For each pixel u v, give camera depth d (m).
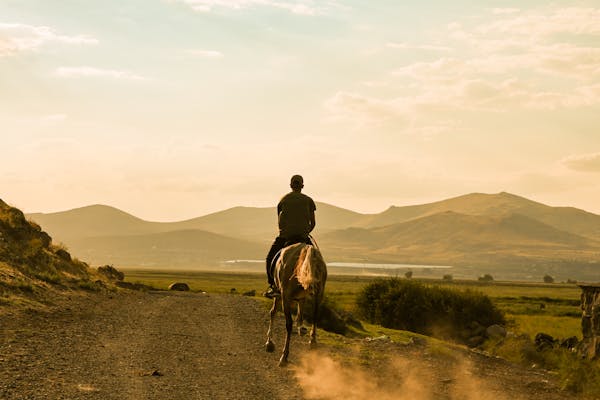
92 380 9.36
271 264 12.80
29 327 13.69
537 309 73.31
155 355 11.80
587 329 16.38
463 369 13.26
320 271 11.12
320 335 16.75
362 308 30.78
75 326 14.62
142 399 8.50
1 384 8.58
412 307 29.05
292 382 10.13
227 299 29.25
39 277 22.45
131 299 24.12
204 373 10.45
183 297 28.83
